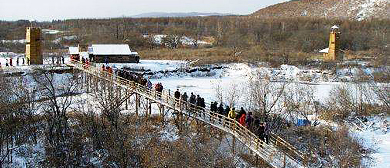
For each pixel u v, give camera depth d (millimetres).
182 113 35969
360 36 113188
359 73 62906
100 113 42281
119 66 69250
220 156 32031
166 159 32312
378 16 172750
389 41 106062
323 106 46844
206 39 128500
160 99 39438
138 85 42688
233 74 70000
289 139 36969
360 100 46406
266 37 118188
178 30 139125
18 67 58812
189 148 33125
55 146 34812
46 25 164000
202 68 71625
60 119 37281
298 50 104000
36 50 65812
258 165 31375
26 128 37875
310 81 64125
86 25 156125
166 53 92375
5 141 36625
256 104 43000
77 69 57938
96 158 34969
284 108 43438
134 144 35188
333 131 38469
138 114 43000
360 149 36188
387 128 41812
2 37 121625
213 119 33312
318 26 134000
